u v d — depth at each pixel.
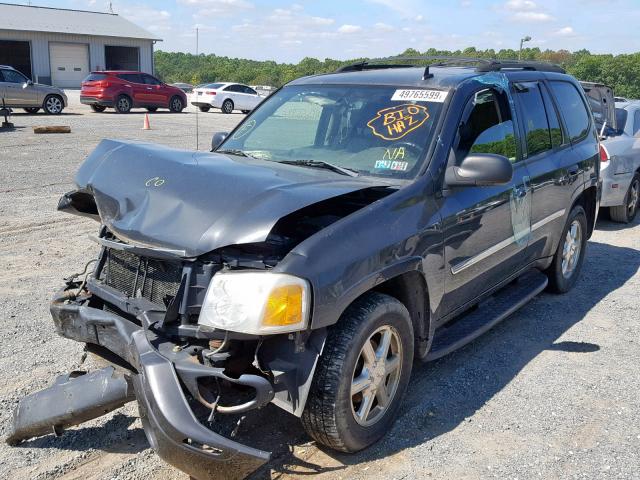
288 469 3.26
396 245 3.38
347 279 3.07
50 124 20.50
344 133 4.30
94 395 3.10
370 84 4.55
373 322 3.22
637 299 6.05
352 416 3.21
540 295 6.12
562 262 5.95
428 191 3.75
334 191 3.21
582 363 4.61
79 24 46.34
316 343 3.03
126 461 3.31
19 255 6.81
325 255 3.03
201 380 2.94
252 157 4.36
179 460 2.77
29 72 43.88
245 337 2.90
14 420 3.31
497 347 4.87
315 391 3.09
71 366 4.30
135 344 2.94
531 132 5.12
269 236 3.24
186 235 3.04
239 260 3.03
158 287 3.19
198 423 2.72
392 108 4.27
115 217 3.39
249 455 2.77
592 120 6.53
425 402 3.98
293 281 2.88
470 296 4.36
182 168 3.46
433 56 5.20
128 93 27.03
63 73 45.25
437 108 4.12
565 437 3.63
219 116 28.34
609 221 9.50
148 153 3.71
